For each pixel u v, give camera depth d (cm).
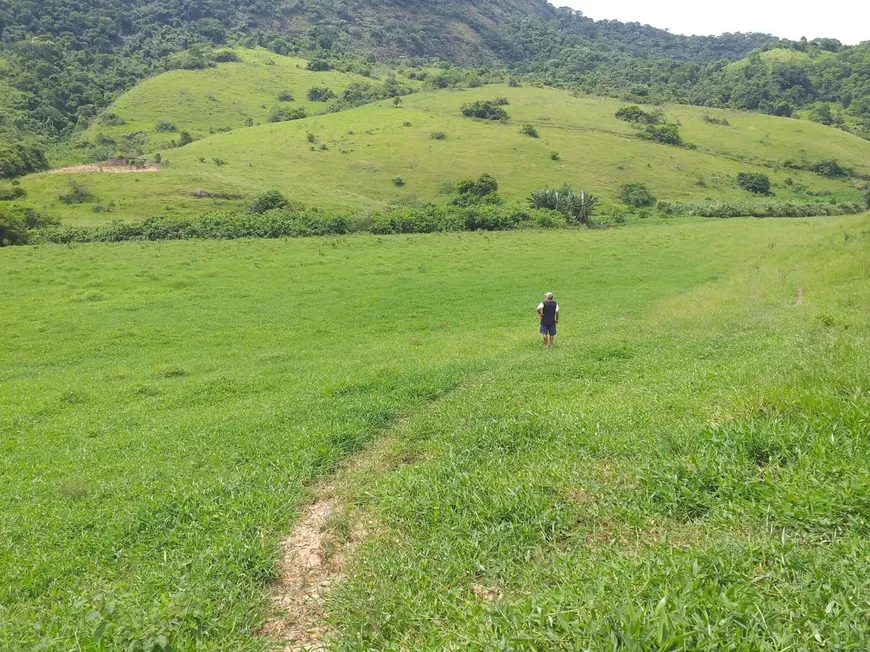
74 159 9269
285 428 1009
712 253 4125
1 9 16675
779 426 563
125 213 6288
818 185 10056
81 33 17512
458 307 2833
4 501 845
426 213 5838
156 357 2130
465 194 7825
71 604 520
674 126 11394
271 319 2669
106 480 884
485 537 497
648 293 2916
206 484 773
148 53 17225
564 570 414
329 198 7375
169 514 701
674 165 10106
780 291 2281
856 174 10531
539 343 1814
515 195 8281
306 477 768
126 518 704
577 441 692
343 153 9731
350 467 809
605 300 2822
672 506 484
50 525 729
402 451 814
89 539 668
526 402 967
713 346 1297
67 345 2284
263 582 530
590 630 303
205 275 3581
